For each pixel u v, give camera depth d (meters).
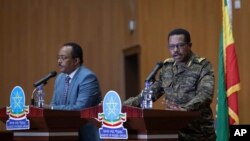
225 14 9.13
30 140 8.54
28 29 20.78
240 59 15.03
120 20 21.72
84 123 8.55
